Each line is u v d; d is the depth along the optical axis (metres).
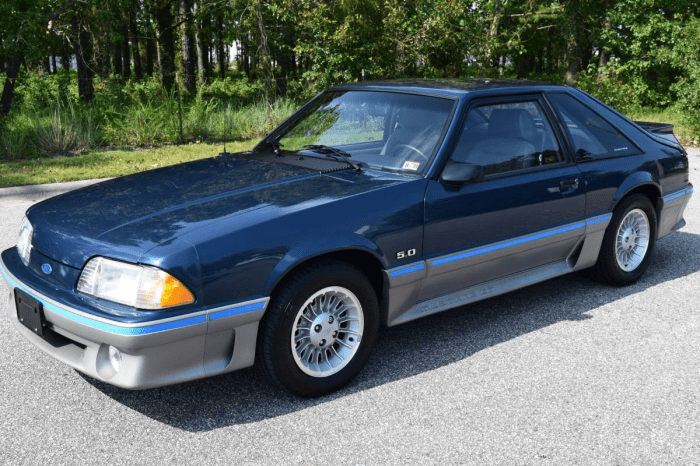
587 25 27.67
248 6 17.97
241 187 3.51
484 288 4.09
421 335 4.15
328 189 3.47
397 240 3.47
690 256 5.89
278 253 3.05
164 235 2.94
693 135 14.52
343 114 4.29
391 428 3.05
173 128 13.23
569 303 4.71
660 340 4.07
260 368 3.22
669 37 23.48
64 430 3.02
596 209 4.55
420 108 3.99
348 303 3.38
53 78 24.34
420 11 18.17
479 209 3.81
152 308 2.78
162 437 2.97
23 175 9.34
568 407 3.25
